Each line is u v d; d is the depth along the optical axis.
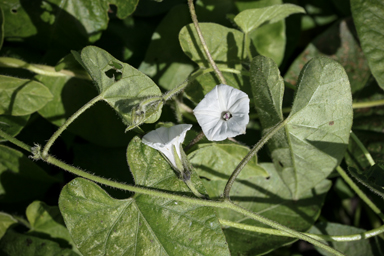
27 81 0.39
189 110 0.42
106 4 0.42
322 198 0.42
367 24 0.41
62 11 0.42
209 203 0.37
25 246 0.41
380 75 0.41
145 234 0.37
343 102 0.38
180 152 0.37
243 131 0.36
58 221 0.41
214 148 0.40
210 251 0.37
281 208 0.42
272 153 0.40
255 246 0.41
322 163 0.40
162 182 0.38
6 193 0.42
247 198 0.42
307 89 0.37
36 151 0.37
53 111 0.42
